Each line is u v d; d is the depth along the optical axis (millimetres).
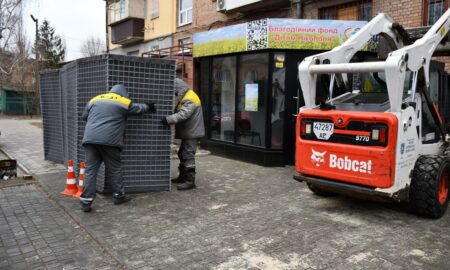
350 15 10070
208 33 9828
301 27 8070
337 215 5109
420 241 4234
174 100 6066
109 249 4004
